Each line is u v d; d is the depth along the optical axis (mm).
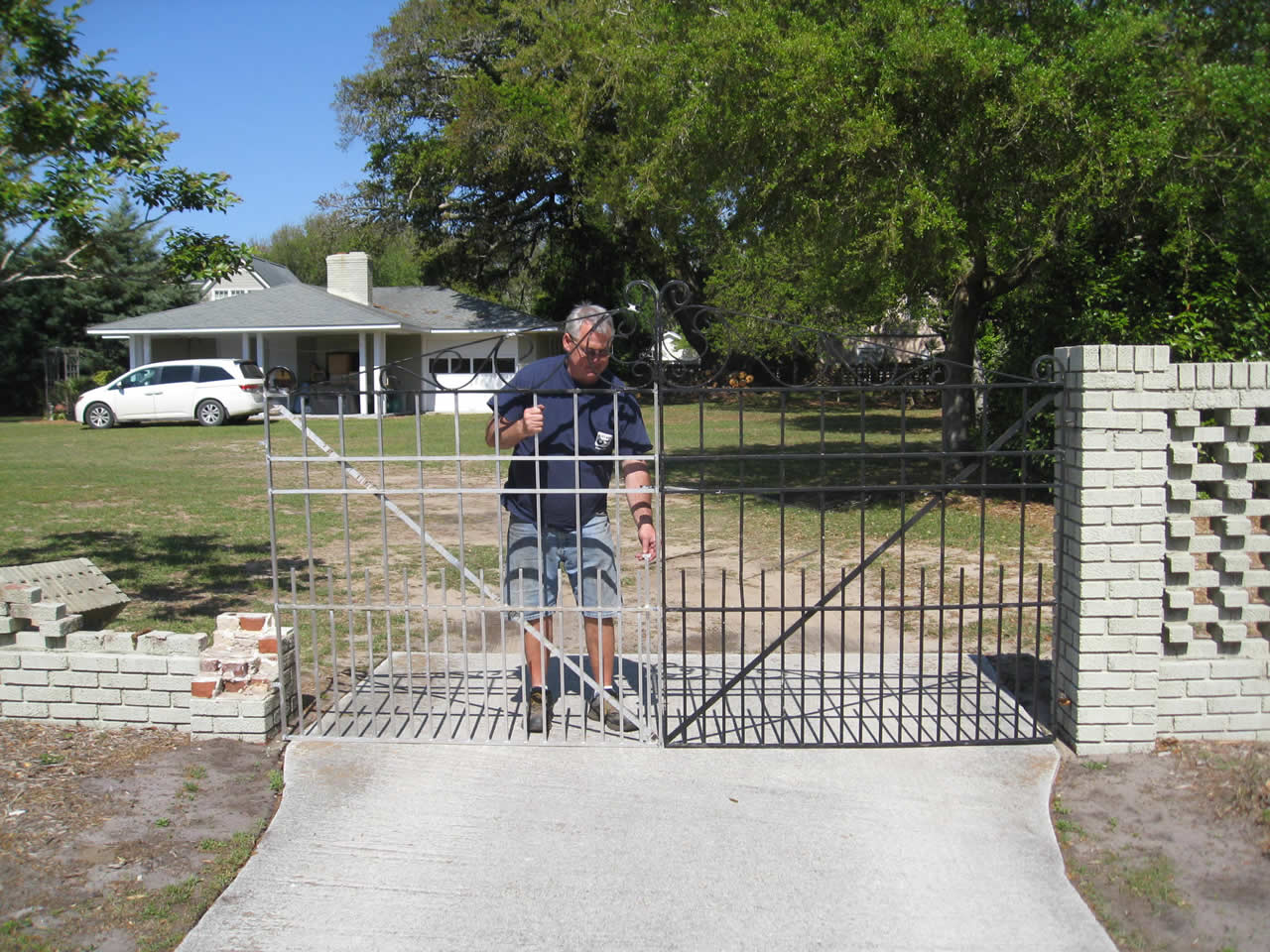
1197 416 4480
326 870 3730
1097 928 3387
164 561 8805
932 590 7734
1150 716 4559
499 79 32062
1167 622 4645
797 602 7504
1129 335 10344
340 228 37156
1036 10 10422
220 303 31766
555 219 33750
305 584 8023
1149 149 9273
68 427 26094
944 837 3945
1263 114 9680
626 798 4258
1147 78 9711
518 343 33688
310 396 4676
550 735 4859
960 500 12094
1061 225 10219
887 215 10008
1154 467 4434
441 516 11734
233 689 4852
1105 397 4398
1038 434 11727
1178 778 4340
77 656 4871
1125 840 3898
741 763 4578
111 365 35750
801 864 3773
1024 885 3633
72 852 3775
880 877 3688
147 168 6465
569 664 4785
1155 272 10641
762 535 10219
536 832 3994
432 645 6461
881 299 11898
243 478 14836
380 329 29859
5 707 4941
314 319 29797
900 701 4707
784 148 10680
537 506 4609
